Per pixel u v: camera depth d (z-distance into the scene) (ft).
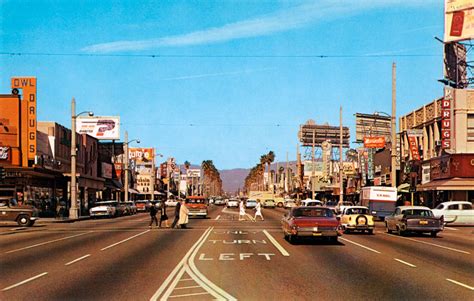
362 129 314.76
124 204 214.69
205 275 47.60
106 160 275.39
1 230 115.44
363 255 64.59
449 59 168.55
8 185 164.76
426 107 176.24
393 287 41.60
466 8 163.12
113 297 37.42
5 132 160.04
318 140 463.83
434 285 42.65
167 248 72.95
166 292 39.11
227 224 137.18
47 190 188.14
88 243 81.46
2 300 36.78
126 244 79.41
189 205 177.68
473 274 48.93
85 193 225.35
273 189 518.37
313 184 294.25
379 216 152.56
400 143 197.98
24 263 56.95
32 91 164.14
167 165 490.49
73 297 37.63
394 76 144.15
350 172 264.93
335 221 79.77
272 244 79.15
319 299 36.52
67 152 200.85
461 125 150.82
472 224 131.03
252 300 36.06
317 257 62.08
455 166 150.41
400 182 197.06
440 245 79.51
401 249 72.54
